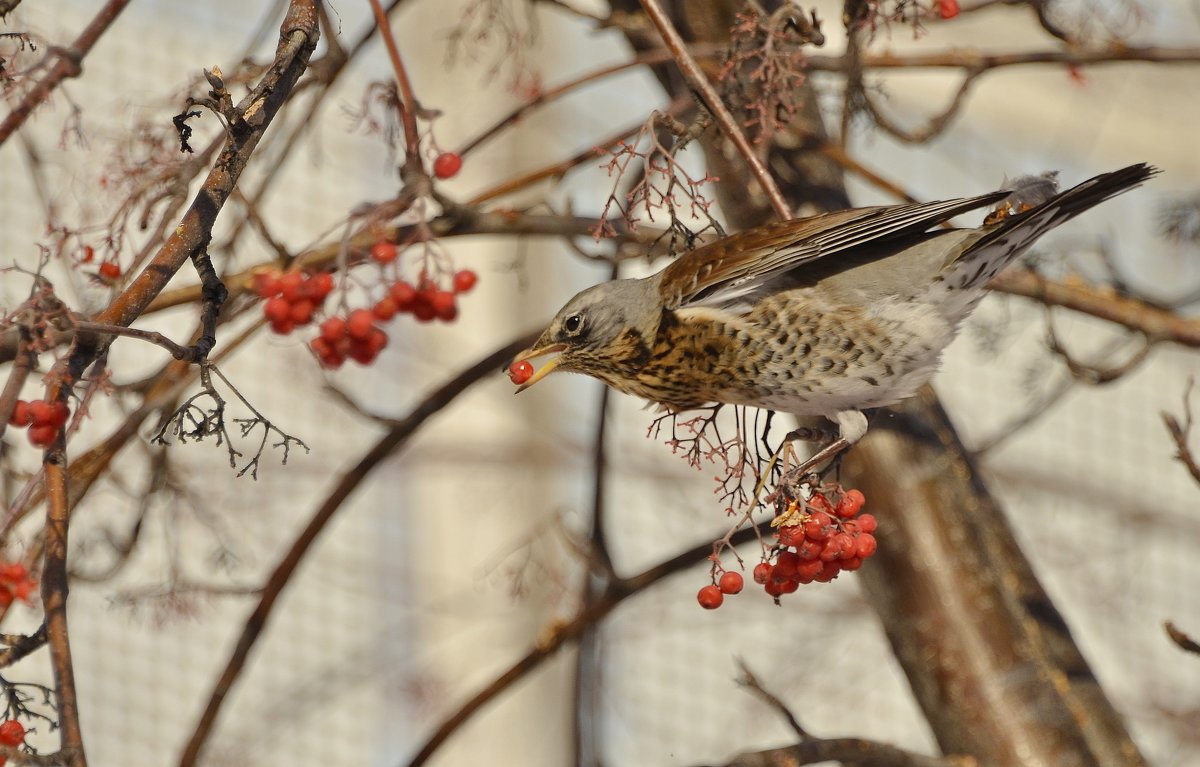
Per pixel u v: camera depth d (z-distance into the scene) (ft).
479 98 22.41
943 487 20.84
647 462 23.38
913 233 20.35
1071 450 25.17
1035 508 24.66
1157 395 26.08
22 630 21.38
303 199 21.81
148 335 19.71
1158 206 21.83
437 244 20.30
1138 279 23.03
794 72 20.36
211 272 19.79
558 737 23.63
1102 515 24.84
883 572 20.83
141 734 21.86
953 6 20.47
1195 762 22.27
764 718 22.76
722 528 22.65
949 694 20.75
